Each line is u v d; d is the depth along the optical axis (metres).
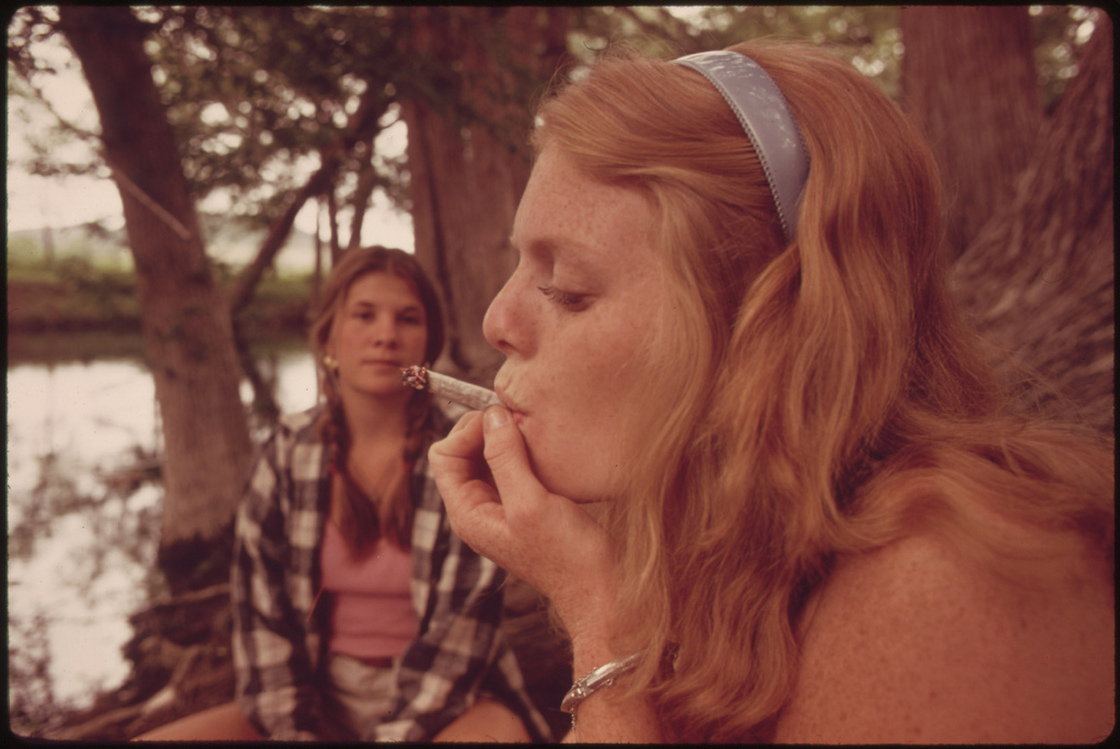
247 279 5.37
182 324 4.41
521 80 4.56
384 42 4.00
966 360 0.58
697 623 0.51
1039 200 3.01
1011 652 0.40
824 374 0.49
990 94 5.00
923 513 0.44
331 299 1.65
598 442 0.54
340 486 1.53
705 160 0.51
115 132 4.04
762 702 0.48
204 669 2.89
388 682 1.52
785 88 0.54
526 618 2.35
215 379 4.55
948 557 0.42
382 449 1.56
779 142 0.51
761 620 0.49
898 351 0.51
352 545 1.52
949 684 0.40
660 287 0.51
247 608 1.55
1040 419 0.56
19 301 4.47
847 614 0.45
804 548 0.47
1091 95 2.84
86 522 4.59
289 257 8.53
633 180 0.51
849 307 0.49
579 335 0.53
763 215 0.52
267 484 1.58
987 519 0.42
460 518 0.63
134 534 4.50
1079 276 2.65
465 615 1.43
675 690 0.51
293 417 1.62
